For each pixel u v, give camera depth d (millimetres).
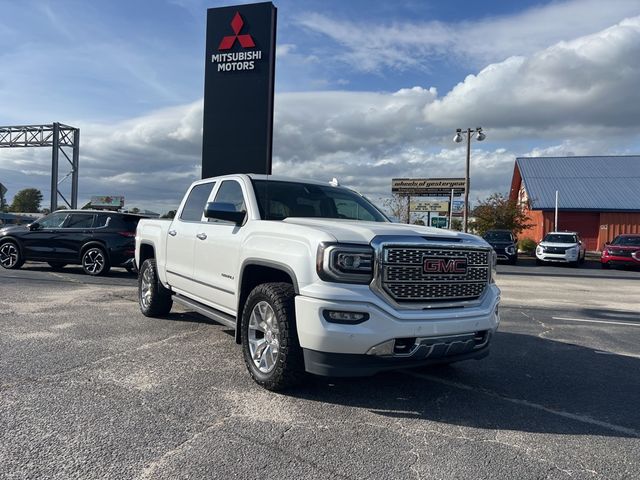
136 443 3240
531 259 29375
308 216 5230
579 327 7793
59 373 4590
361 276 3797
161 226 6953
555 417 3975
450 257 4156
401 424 3730
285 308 4074
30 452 3072
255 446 3264
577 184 37125
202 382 4473
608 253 22484
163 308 7164
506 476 2979
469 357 4289
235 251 4914
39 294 9156
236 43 18156
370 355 3725
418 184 52875
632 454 3326
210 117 18391
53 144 36156
